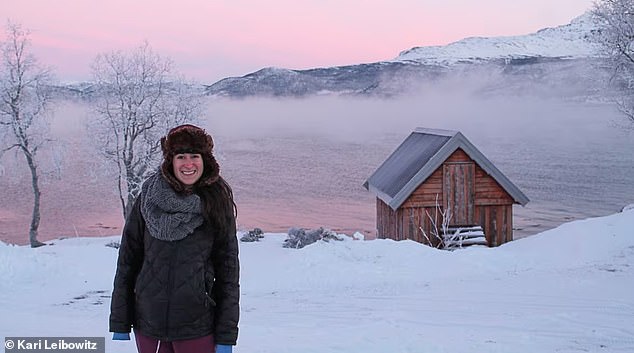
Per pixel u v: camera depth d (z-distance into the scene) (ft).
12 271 50.03
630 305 37.01
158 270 12.89
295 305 40.14
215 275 13.56
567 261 56.18
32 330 28.53
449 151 76.59
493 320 33.24
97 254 61.67
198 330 13.10
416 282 48.85
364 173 287.48
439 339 27.40
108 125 110.93
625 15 101.60
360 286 48.08
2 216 166.81
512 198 79.10
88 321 32.99
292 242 82.17
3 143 113.50
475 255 56.54
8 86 112.78
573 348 26.68
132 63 112.16
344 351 24.44
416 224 78.28
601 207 190.60
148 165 112.16
